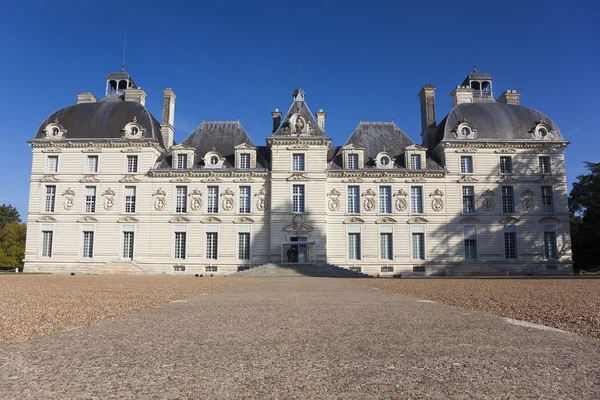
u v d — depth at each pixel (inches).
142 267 2218.3
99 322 430.9
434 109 2556.6
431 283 1269.7
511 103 2566.4
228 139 2411.4
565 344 310.3
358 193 2289.6
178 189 2292.1
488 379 219.8
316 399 190.7
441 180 2289.6
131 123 2311.8
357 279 1644.9
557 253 2244.1
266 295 799.7
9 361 260.2
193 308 565.3
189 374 232.1
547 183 2293.3
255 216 2250.2
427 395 195.5
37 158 2309.3
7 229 3444.9
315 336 346.6
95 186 2292.1
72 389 204.2
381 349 294.4
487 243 2249.0
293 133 2277.3
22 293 815.7
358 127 2469.2
